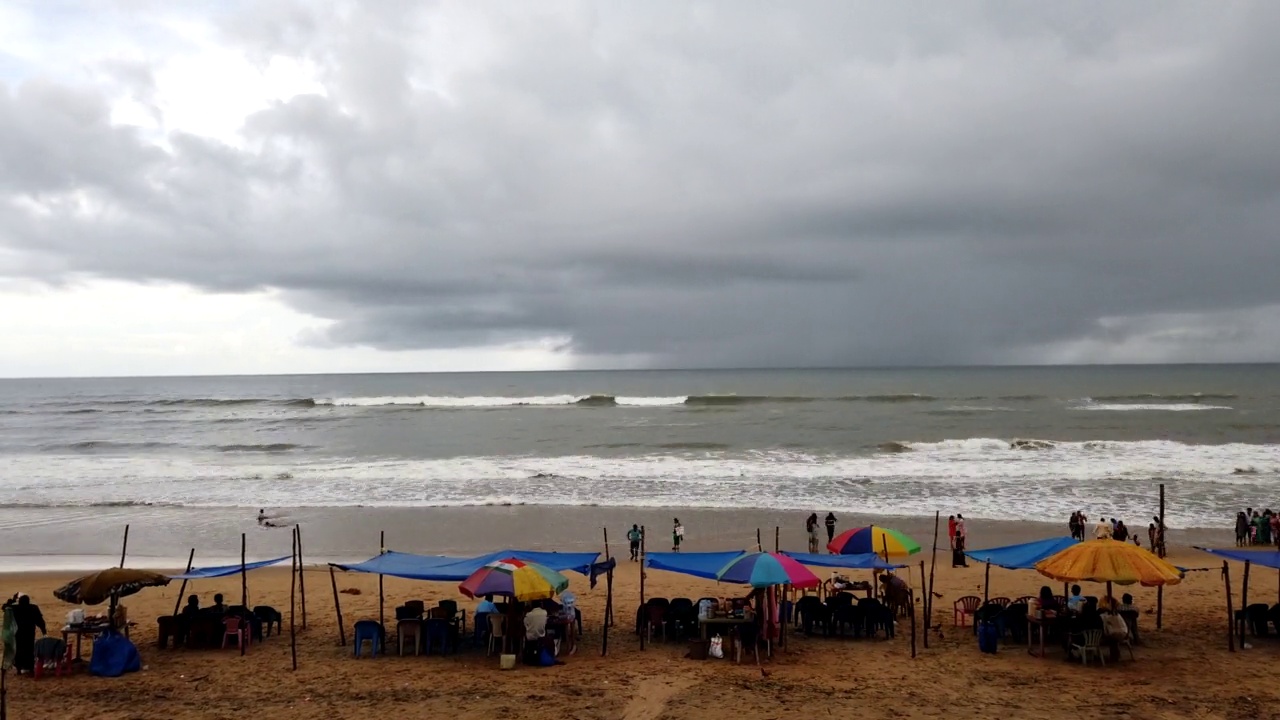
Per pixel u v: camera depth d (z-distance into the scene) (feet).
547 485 126.93
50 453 181.37
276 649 51.39
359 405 307.99
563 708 40.09
